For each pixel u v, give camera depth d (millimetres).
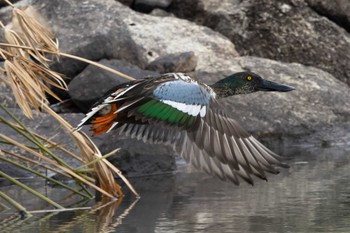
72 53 16250
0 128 13906
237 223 9938
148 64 16906
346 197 11312
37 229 9812
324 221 9984
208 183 12711
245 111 16797
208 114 7500
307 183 12375
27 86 11266
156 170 13773
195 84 7656
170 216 10359
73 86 15711
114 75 15562
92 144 12000
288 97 17359
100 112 7875
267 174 13227
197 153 7398
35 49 11492
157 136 7688
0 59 15898
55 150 13656
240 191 11914
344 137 16969
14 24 12758
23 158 11703
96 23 17016
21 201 11578
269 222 9930
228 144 7383
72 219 10344
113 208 10961
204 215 10375
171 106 7512
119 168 13602
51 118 14297
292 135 16781
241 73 9156
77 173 11703
